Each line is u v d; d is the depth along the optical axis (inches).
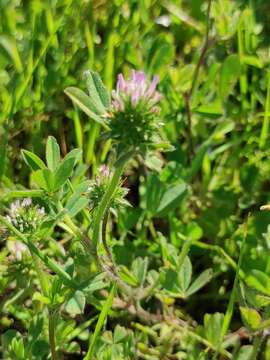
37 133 6.4
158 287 5.5
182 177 6.1
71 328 5.0
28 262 5.0
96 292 5.4
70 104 6.5
